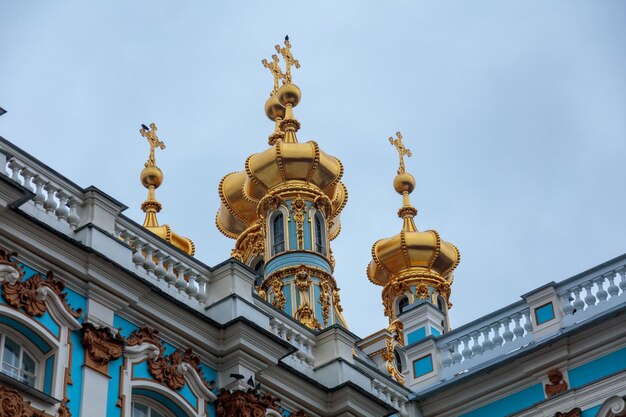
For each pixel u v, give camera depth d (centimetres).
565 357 3088
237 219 5300
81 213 2642
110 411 2470
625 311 3028
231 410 2689
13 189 2428
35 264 2483
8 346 2398
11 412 2278
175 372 2639
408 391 3259
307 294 4753
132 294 2612
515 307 3309
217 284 2859
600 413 2958
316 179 5050
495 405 3172
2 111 2498
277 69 5428
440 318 3988
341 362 2975
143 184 5197
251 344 2767
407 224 5366
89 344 2486
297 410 2872
